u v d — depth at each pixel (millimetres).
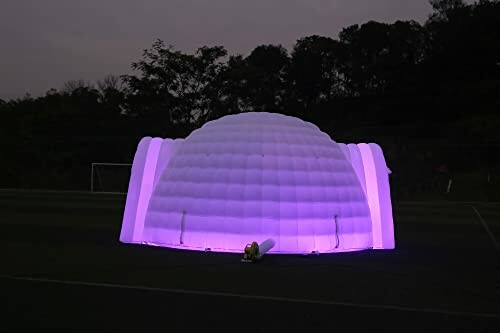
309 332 7219
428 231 22094
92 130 61844
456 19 73375
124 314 8023
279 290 9734
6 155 57500
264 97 66812
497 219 28312
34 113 67812
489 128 57250
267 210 13578
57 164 58375
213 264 12195
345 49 81312
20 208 29703
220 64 64188
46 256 13273
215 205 13852
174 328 7336
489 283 10852
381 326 7559
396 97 69875
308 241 13664
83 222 22516
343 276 11188
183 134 59688
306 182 13945
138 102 62938
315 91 79750
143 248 14438
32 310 8188
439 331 7379
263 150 14102
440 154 55719
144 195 15812
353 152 16062
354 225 14531
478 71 68312
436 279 11156
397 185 51000
